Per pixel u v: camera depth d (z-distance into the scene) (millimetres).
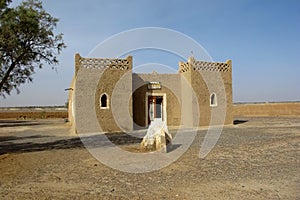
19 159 11516
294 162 10227
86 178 8484
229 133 20031
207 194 6840
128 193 7016
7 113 54500
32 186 7660
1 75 11805
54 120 48000
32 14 11680
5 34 11242
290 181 7816
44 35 12266
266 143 14945
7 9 11430
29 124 36469
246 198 6508
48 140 18422
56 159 11469
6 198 6676
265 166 9680
